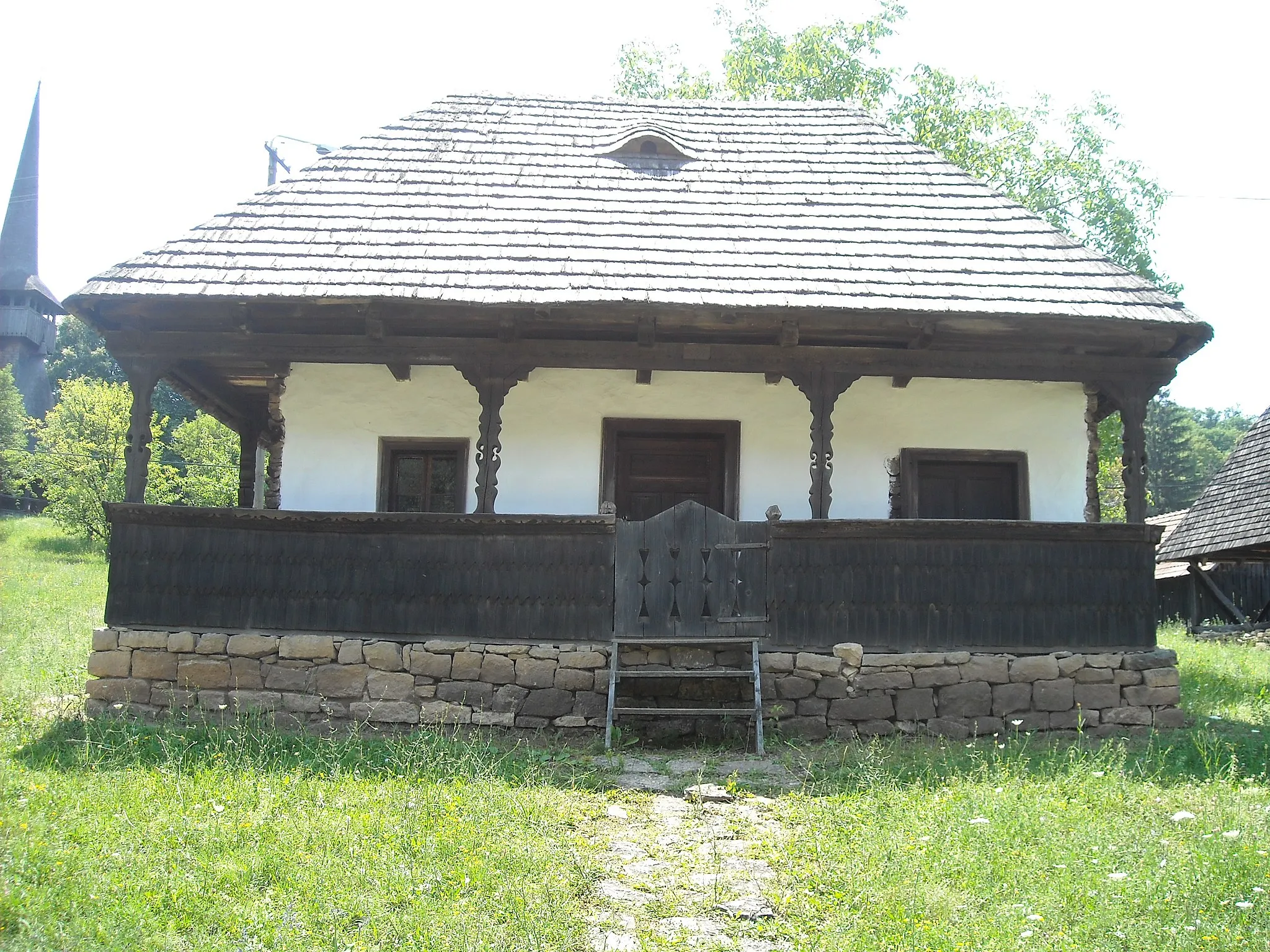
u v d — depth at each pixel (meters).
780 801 6.48
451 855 5.28
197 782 6.45
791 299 8.71
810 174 11.05
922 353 9.00
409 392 9.88
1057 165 22.34
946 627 8.63
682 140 11.58
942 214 10.31
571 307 8.59
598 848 5.56
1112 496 30.23
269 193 9.95
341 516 8.63
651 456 10.16
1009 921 4.57
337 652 8.55
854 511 9.91
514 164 10.84
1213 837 5.48
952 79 22.72
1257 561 20.55
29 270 47.09
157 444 30.03
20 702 8.66
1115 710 8.62
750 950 4.40
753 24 24.28
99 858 5.02
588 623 8.54
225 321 9.04
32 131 48.41
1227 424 68.00
